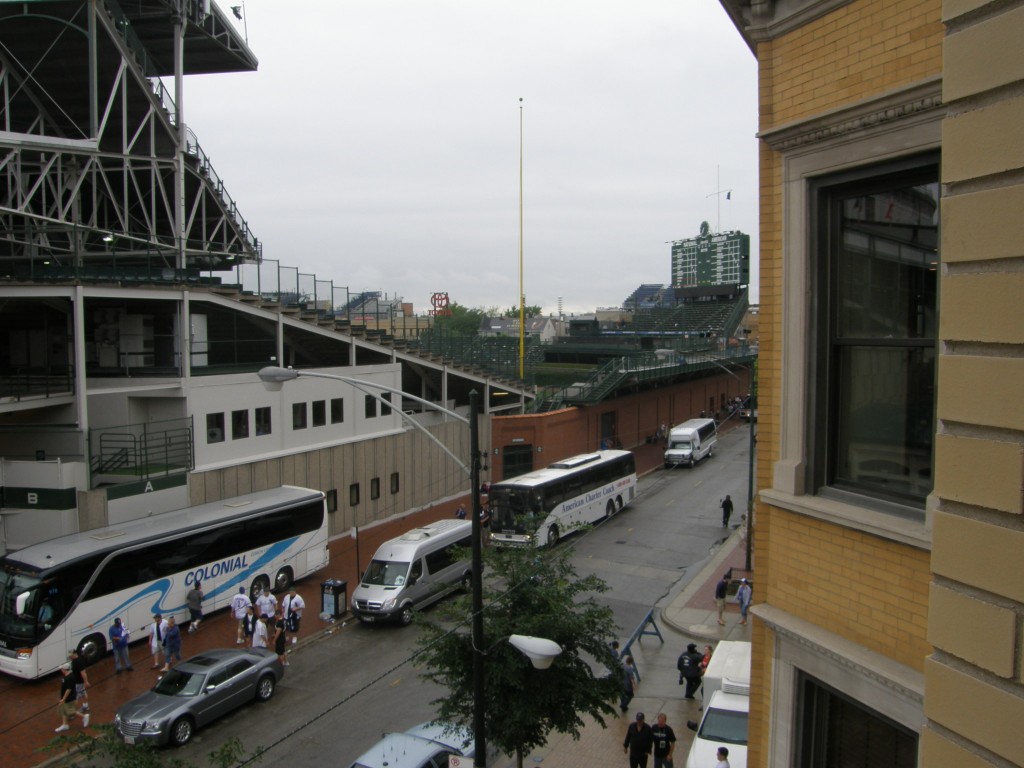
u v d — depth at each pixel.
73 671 17.34
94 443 27.56
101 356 29.73
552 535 33.06
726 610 25.59
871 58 6.04
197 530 23.69
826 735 6.68
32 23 29.16
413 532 27.06
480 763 12.12
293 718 18.20
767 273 7.12
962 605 4.00
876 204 6.26
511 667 13.36
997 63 3.79
